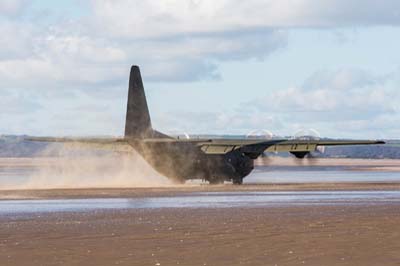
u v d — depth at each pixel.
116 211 104.00
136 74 172.00
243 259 65.31
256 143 177.62
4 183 181.12
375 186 170.75
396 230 83.12
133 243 73.75
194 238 77.00
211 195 136.75
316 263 63.62
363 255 67.19
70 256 66.56
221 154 179.75
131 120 171.75
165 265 62.75
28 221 91.88
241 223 89.31
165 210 105.38
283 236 78.44
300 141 174.75
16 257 66.06
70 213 101.38
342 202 120.25
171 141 167.38
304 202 119.81
